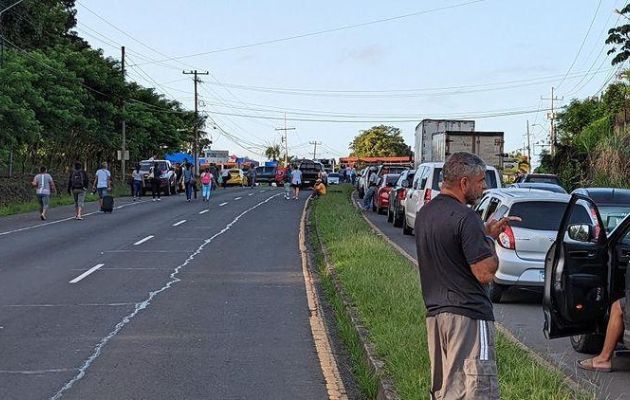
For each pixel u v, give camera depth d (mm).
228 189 60344
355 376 7777
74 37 57406
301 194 48094
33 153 46906
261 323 10180
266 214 30594
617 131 30766
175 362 8172
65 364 8055
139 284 13266
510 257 11656
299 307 11328
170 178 47281
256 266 15727
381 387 6852
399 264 13789
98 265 15594
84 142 49156
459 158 4895
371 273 12695
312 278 14164
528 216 11797
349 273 12875
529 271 11617
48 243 19594
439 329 4816
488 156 30906
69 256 17031
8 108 30391
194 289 12820
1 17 38281
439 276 4770
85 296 12047
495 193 12883
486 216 12820
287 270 15180
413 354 7410
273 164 83062
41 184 27047
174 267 15422
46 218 27656
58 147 47469
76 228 23859
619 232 7887
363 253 15344
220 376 7664
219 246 19297
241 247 19125
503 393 6160
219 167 83125
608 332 7824
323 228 21594
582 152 37094
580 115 56594
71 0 57344
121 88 47969
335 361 8344
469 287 4719
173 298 11945
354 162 95062
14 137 32156
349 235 18656
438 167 20719
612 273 7887
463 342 4703
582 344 8688
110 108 46656
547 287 8250
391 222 27344
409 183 25484
